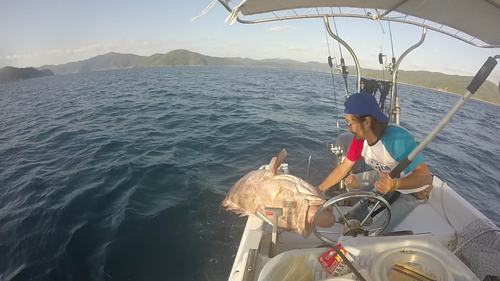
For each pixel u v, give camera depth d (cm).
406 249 169
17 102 1783
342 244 180
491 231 229
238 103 1332
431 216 281
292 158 635
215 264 335
